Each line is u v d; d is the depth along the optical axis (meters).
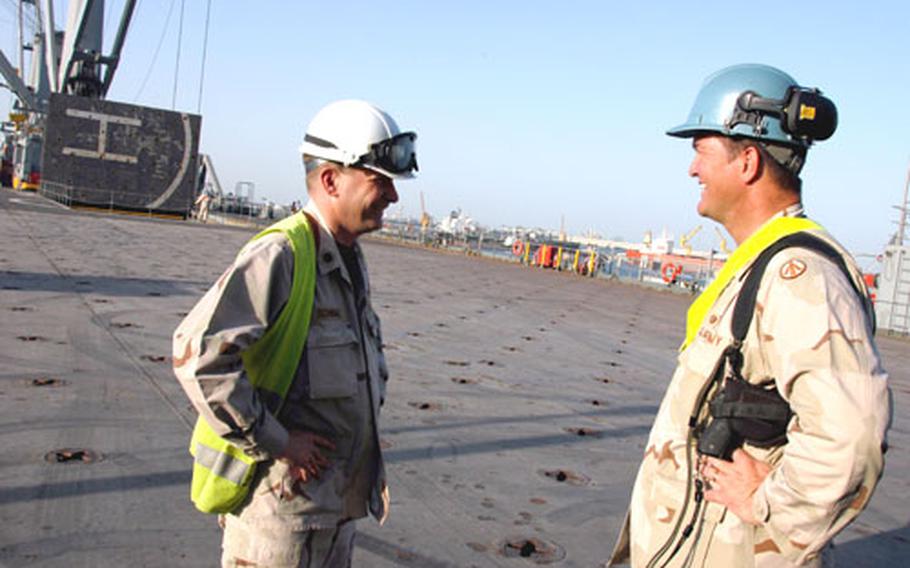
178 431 4.21
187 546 2.90
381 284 13.20
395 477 3.89
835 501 1.44
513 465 4.28
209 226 27.33
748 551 1.62
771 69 1.81
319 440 1.91
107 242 15.45
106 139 33.81
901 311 16.78
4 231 15.18
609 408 5.89
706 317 1.78
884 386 1.46
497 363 7.17
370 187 2.01
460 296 12.90
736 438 1.64
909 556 3.57
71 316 7.06
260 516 1.90
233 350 1.76
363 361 2.04
